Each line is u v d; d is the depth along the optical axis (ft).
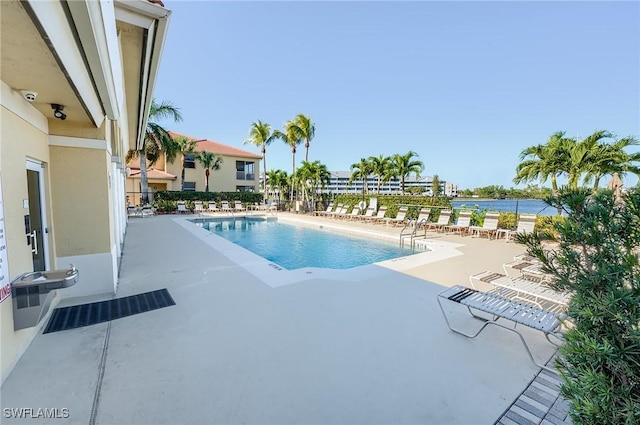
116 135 20.81
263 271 19.95
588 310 4.60
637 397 4.33
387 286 16.97
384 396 7.82
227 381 8.40
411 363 9.35
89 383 8.29
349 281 17.84
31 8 5.61
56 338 10.85
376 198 55.83
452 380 8.52
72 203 14.74
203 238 34.60
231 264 21.90
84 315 12.89
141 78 16.46
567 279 5.16
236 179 101.65
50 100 11.68
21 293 9.24
